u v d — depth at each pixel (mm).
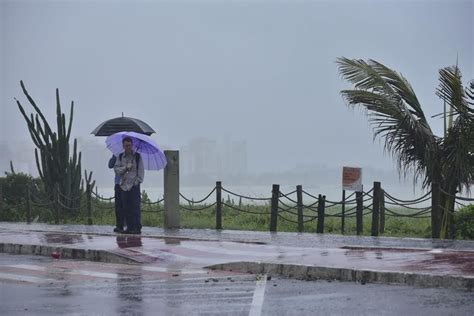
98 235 21391
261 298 11766
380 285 13133
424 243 18641
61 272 15281
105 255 17359
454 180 22094
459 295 11891
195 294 12219
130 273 14977
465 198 20234
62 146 31047
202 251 17594
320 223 22141
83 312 10688
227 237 20641
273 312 10578
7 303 11430
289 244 18641
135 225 21781
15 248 19281
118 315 10477
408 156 22828
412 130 22234
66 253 18156
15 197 32500
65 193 30844
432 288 12680
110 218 28953
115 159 22000
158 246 18500
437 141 22672
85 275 14734
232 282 13633
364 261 14922
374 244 18438
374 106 22594
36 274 14969
